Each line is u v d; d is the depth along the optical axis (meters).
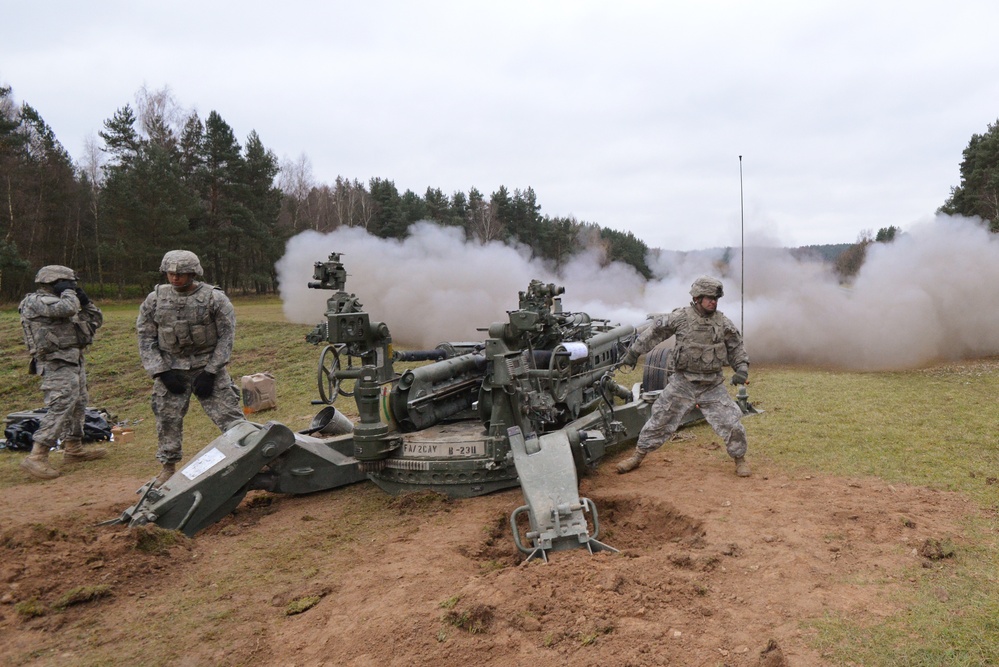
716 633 3.11
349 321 5.21
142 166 34.06
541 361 5.85
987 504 4.66
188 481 5.13
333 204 41.72
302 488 5.72
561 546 4.07
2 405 12.38
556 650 3.03
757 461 6.04
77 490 6.77
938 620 3.14
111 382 13.21
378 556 4.40
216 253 36.91
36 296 7.39
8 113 39.00
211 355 6.16
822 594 3.46
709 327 5.59
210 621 3.68
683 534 4.57
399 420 5.79
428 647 3.10
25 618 3.72
